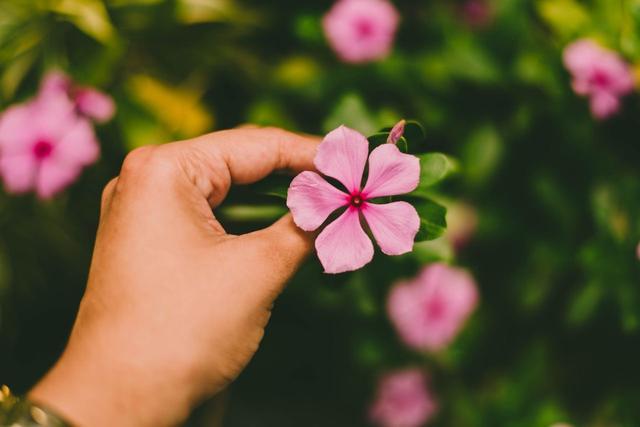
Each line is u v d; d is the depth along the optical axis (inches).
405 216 13.4
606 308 20.2
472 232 20.2
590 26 19.6
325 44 20.5
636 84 19.1
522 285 20.4
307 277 17.8
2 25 19.7
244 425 22.6
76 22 19.4
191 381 13.4
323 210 13.3
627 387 21.2
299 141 14.7
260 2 21.9
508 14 19.6
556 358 21.6
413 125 13.6
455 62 19.8
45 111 18.8
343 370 22.2
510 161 20.1
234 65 21.5
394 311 19.6
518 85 19.7
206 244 13.7
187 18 20.5
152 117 20.1
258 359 22.4
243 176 14.5
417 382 20.9
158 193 13.8
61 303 22.4
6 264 20.0
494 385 21.7
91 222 20.6
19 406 12.5
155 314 13.4
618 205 19.0
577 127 19.2
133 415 13.1
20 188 18.8
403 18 21.2
